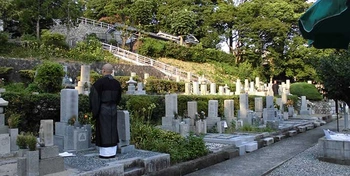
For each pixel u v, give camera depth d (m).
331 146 6.66
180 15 37.25
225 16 35.53
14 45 20.86
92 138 6.65
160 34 36.50
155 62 26.80
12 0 22.42
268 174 5.81
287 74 35.62
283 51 35.53
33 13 23.14
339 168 6.12
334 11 2.89
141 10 37.00
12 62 16.58
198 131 9.59
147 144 6.35
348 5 2.78
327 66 10.06
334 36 4.14
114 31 34.88
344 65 9.63
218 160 6.86
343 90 10.02
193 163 6.04
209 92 19.72
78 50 23.89
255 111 14.16
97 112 5.36
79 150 6.09
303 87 25.44
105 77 5.55
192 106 9.95
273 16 35.41
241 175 5.66
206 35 37.75
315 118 17.36
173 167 5.57
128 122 6.02
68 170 4.43
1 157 5.87
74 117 6.39
